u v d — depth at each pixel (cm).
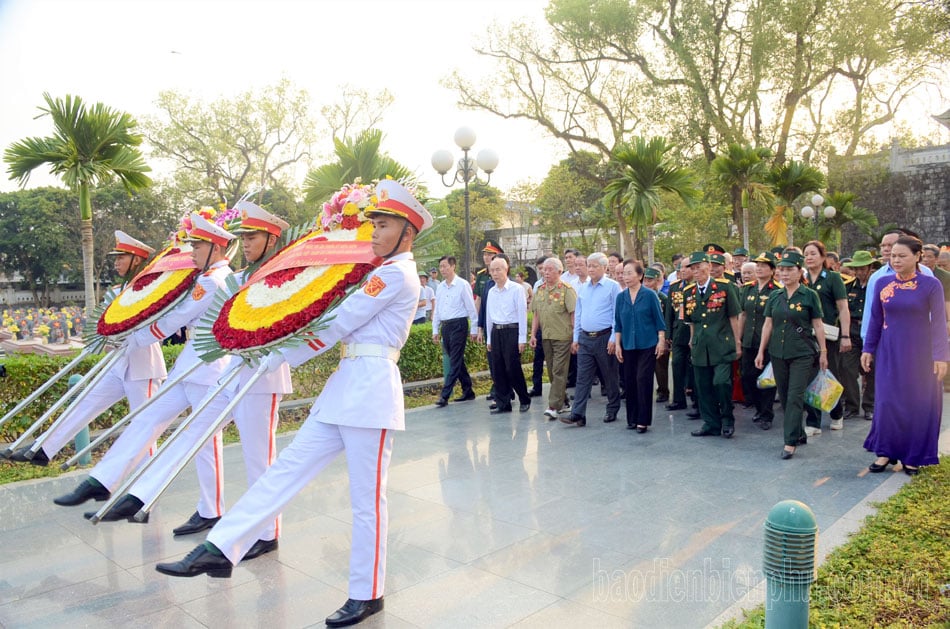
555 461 642
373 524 351
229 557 329
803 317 631
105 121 1066
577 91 2583
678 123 2347
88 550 452
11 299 4694
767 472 588
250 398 420
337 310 354
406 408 927
